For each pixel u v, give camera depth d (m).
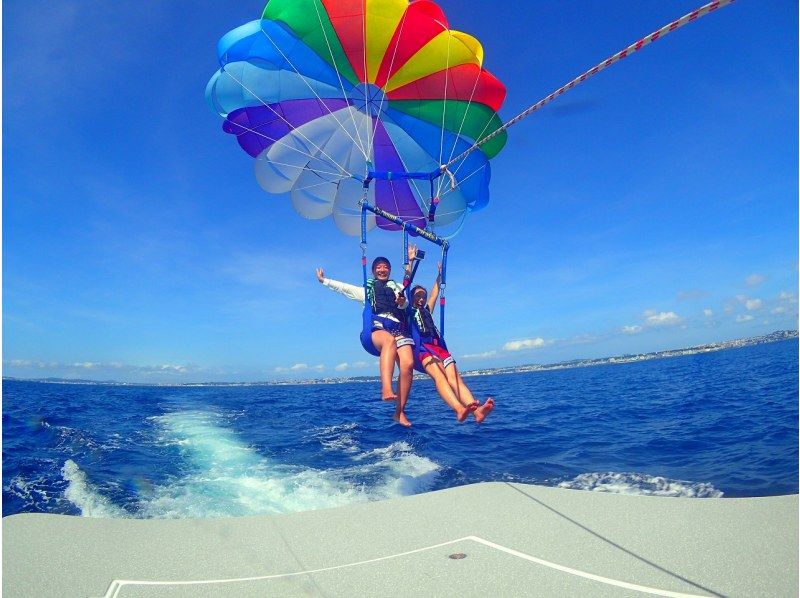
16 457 8.16
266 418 13.82
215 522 4.11
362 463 7.66
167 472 7.15
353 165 6.37
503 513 4.09
